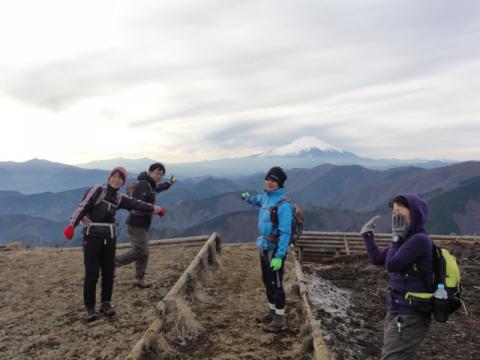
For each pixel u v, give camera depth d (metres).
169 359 4.54
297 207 5.32
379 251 3.88
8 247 11.88
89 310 5.65
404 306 3.51
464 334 6.09
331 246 13.94
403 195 3.62
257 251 11.88
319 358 3.98
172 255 10.54
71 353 4.68
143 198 6.96
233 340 5.12
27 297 6.84
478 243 12.52
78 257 10.23
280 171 5.30
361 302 7.54
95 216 5.69
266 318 5.71
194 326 5.33
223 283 7.89
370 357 5.15
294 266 8.22
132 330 5.30
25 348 4.85
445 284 3.38
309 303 5.99
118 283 7.65
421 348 5.62
